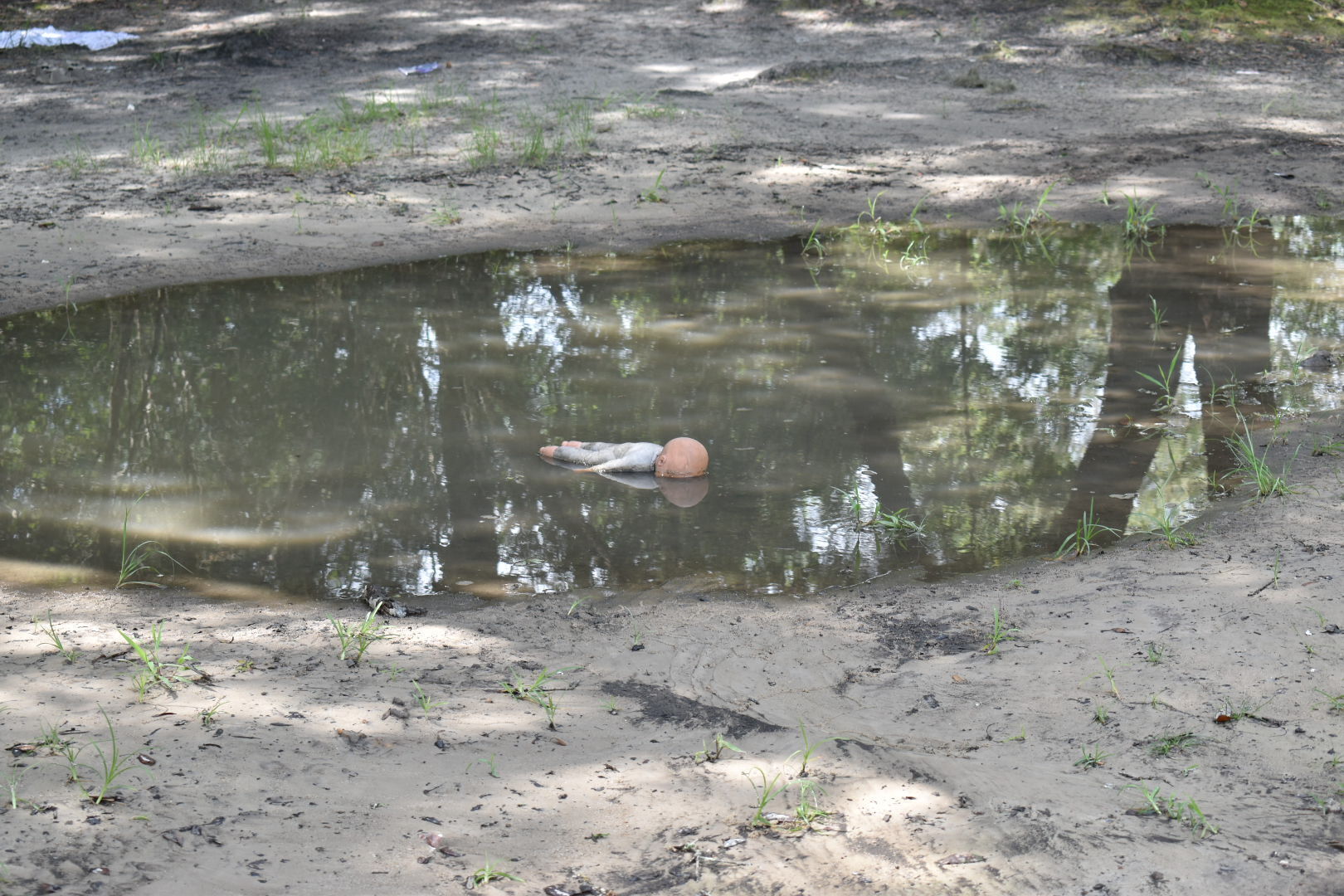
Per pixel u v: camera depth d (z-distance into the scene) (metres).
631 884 4.08
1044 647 6.00
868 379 9.95
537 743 5.09
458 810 4.50
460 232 14.03
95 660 5.82
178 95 20.36
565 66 22.30
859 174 16.27
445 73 21.80
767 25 24.97
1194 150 16.97
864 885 4.07
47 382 9.86
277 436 8.93
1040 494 7.96
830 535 7.50
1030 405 9.42
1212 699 5.34
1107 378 9.89
